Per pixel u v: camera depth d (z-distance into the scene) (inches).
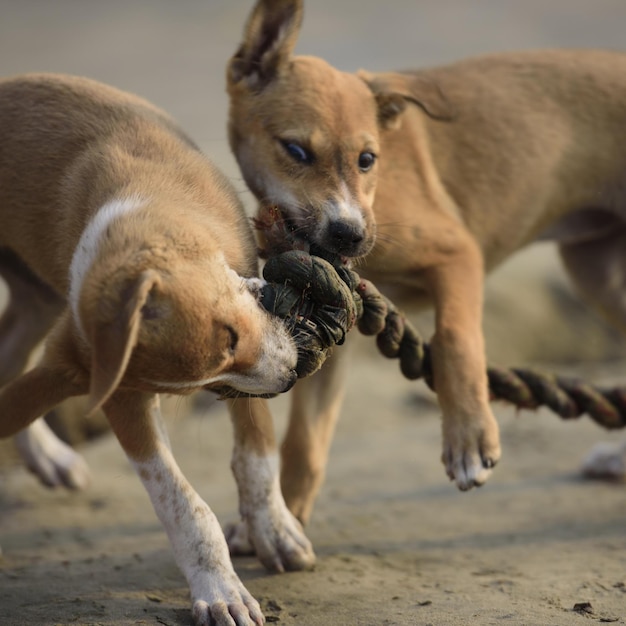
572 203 463.2
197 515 312.5
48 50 1301.7
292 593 338.3
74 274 307.7
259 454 352.8
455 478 367.2
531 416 590.9
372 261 402.6
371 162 388.5
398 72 455.2
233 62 398.6
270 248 361.4
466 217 438.9
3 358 426.9
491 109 444.8
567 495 462.6
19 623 308.5
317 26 1433.3
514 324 698.2
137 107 364.5
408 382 656.4
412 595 334.6
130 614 315.0
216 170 348.8
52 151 351.3
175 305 284.4
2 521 458.0
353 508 456.4
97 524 446.6
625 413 418.6
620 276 494.3
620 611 314.7
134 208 311.0
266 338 303.6
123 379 295.7
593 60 466.0
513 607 318.3
